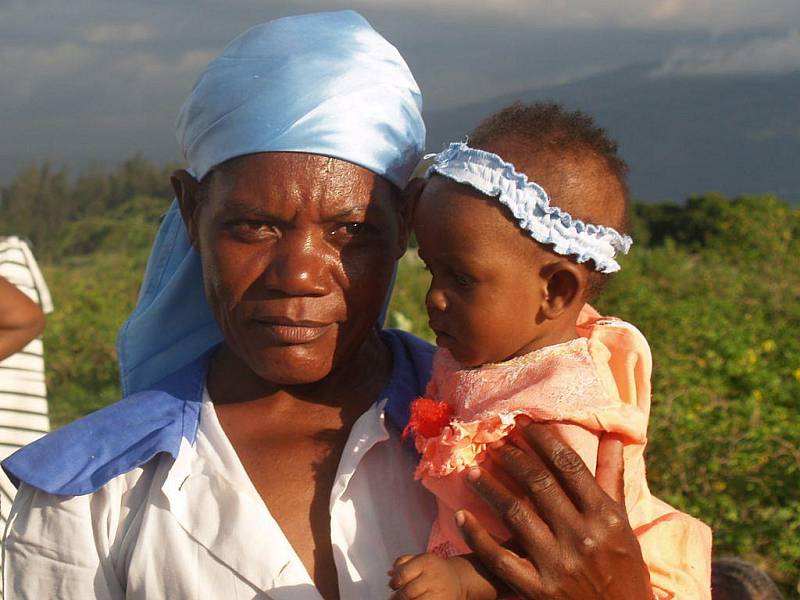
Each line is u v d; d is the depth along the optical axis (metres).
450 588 1.91
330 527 2.20
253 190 2.17
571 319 2.23
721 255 16.12
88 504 2.21
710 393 7.32
